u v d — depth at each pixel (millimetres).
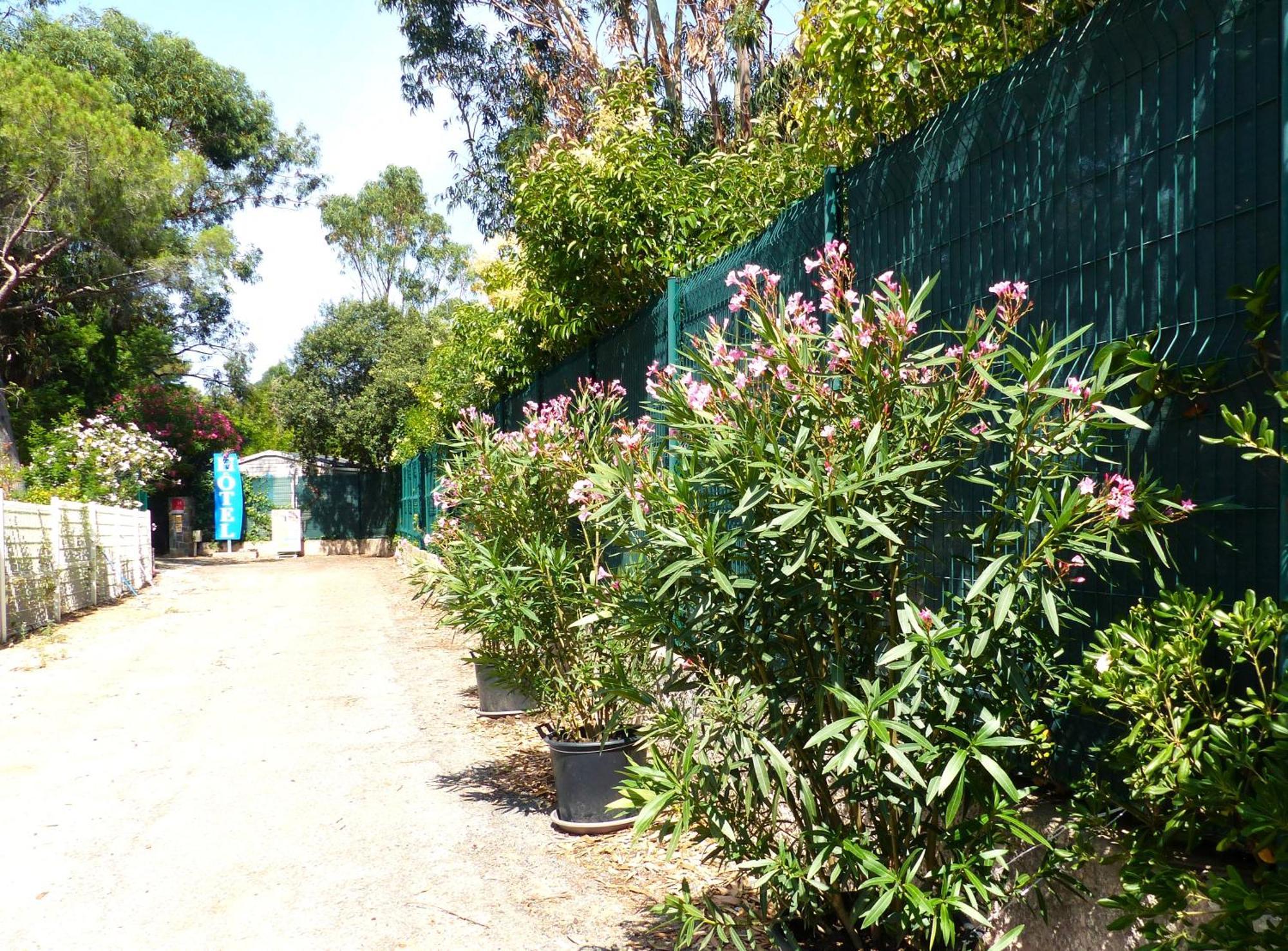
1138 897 1975
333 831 4609
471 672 8961
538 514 5145
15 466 19016
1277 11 2102
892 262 3656
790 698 2660
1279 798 1712
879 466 2271
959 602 2354
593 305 7492
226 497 30359
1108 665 2035
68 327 24078
